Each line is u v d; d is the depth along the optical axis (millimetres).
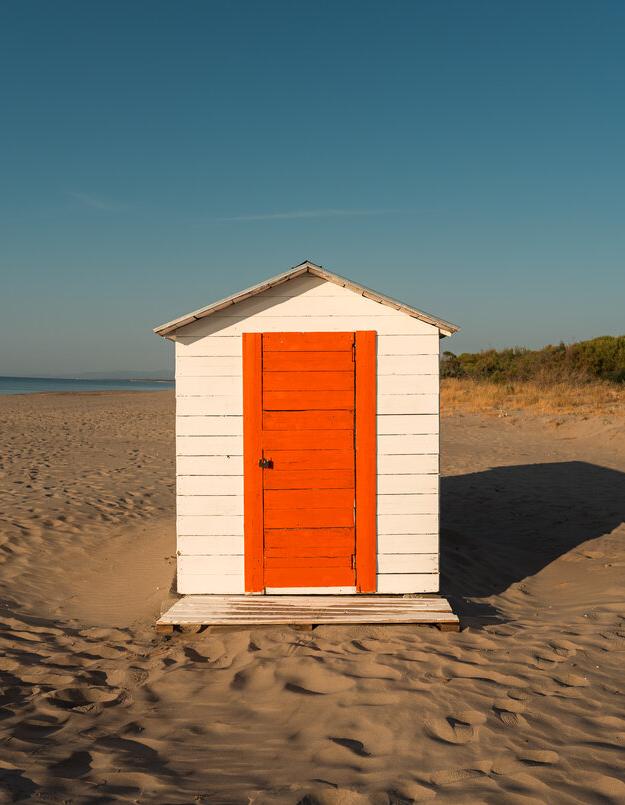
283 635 5211
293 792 3090
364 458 6086
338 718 3830
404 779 3168
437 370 6047
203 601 5949
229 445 6109
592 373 28578
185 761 3438
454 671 4449
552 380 28281
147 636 5504
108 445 18078
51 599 6703
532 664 4543
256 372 6082
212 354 6105
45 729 3846
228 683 4434
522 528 9266
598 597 6285
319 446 6086
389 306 6035
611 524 9227
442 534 8695
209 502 6137
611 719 3721
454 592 6633
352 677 4355
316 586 6109
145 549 8336
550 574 7344
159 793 3105
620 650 4777
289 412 6082
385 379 6078
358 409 6074
